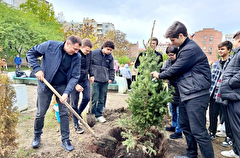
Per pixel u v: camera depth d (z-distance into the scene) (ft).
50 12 87.92
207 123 14.88
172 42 8.10
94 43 36.06
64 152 8.87
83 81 11.91
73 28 36.55
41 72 8.35
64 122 9.23
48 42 8.57
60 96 8.41
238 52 8.01
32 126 12.15
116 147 9.67
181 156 8.86
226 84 8.11
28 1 86.43
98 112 14.06
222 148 10.70
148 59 9.01
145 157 8.78
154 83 8.96
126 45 114.93
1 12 60.13
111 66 14.07
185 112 8.57
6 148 6.77
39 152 8.80
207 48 199.41
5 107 6.95
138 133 9.96
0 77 6.86
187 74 7.77
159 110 8.48
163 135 10.59
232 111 8.09
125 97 24.81
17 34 58.75
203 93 7.55
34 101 19.62
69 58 8.76
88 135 11.11
